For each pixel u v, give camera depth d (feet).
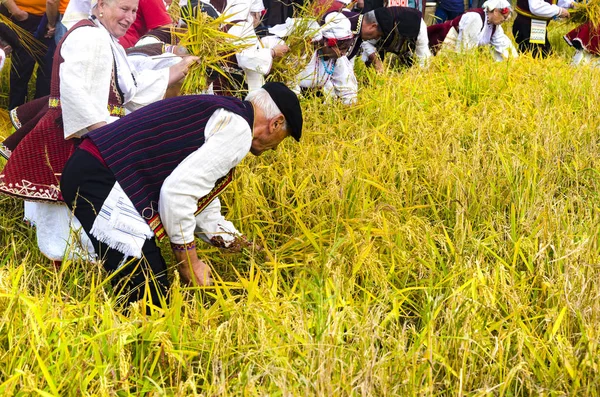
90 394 9.36
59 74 12.84
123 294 11.92
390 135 18.80
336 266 12.39
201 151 11.25
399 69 26.00
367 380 9.21
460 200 14.97
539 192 15.42
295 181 16.08
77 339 9.90
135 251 11.40
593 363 9.88
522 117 20.52
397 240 13.37
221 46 15.81
